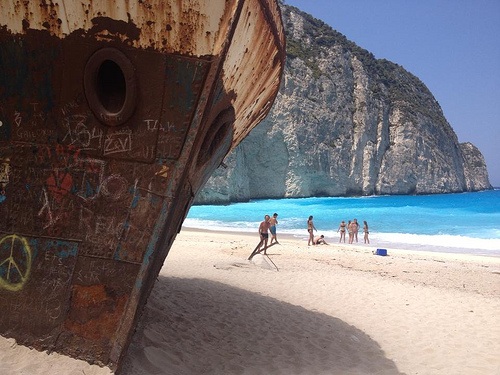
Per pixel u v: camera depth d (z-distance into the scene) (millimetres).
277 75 5055
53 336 3662
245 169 55906
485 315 7836
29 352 3635
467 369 5223
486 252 19562
